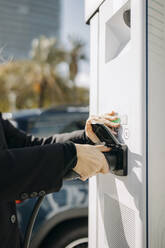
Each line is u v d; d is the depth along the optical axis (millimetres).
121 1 849
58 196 1710
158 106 760
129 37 949
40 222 1615
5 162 615
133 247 792
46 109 2303
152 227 759
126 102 817
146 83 742
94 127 895
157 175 759
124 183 837
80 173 707
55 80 19312
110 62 933
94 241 1088
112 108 913
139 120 746
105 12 971
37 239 1527
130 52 794
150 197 750
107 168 766
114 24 961
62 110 2248
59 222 1570
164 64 771
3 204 753
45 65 19109
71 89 19594
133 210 787
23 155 639
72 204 1695
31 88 19203
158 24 767
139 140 747
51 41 19469
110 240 949
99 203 1040
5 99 18500
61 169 652
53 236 1547
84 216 1597
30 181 630
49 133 2150
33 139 1107
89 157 704
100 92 1021
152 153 752
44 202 1672
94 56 1085
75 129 2131
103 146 805
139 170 750
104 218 996
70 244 1529
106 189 978
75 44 19531
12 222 783
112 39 980
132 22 784
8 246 752
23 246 914
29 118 2240
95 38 1075
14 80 18641
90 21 1149
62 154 660
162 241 780
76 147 700
